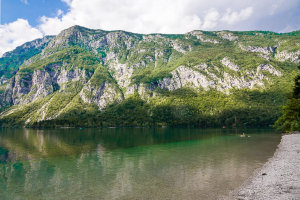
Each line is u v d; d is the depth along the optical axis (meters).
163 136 140.75
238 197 27.55
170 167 48.28
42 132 197.62
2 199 30.84
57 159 61.97
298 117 87.06
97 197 30.53
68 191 33.53
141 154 68.19
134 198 29.64
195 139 117.06
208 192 30.52
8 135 159.25
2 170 48.97
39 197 31.33
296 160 46.44
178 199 28.59
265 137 114.94
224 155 61.84
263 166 44.84
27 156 67.75
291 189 27.89
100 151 76.25
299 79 86.44
